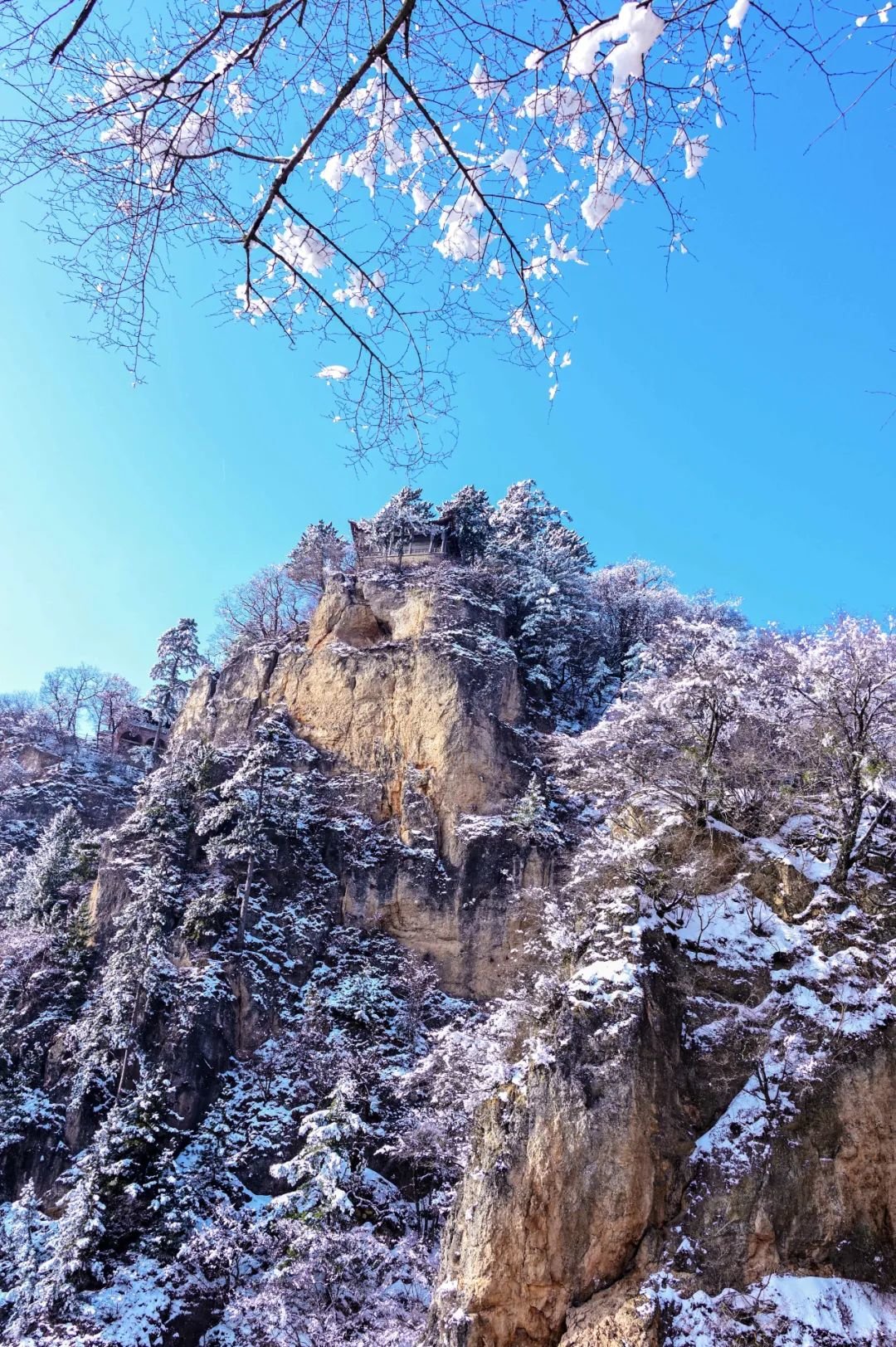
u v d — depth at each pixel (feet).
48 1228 73.20
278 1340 60.08
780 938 57.00
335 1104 72.90
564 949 60.39
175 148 13.74
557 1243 46.60
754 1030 52.54
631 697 128.98
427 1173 81.30
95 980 102.53
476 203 15.17
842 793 61.11
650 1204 46.44
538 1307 45.75
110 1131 75.36
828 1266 44.88
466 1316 46.37
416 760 125.08
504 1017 68.59
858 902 57.41
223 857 109.91
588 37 11.23
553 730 138.10
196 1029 90.27
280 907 107.86
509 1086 53.52
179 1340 65.26
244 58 13.07
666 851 64.08
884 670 63.67
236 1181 80.48
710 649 70.90
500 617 146.41
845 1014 51.39
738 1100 50.42
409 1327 59.41
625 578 183.11
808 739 65.82
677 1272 44.55
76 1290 66.39
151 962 92.22
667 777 70.85
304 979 101.96
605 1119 47.85
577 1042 50.70
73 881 127.75
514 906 108.17
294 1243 63.41
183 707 168.96
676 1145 48.42
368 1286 66.49
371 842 116.88
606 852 65.67
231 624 206.80
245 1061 92.99
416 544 167.32
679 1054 51.78
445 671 129.70
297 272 16.22
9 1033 96.02
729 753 69.92
